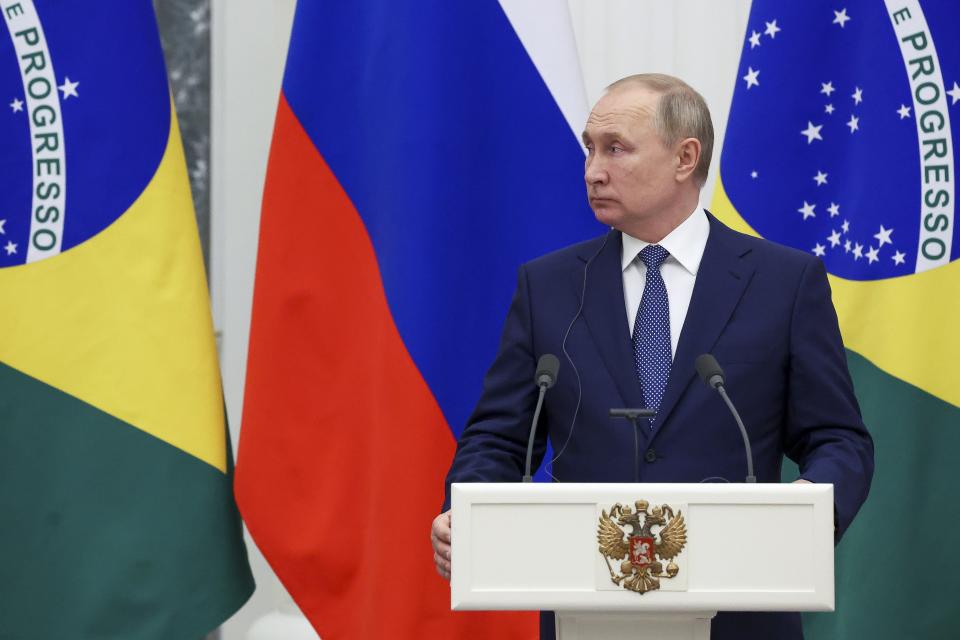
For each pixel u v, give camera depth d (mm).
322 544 12102
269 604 15234
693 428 8727
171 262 12242
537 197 12102
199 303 12344
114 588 11984
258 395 12219
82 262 12102
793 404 8969
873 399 11875
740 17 14859
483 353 12086
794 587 6562
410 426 11906
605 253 9492
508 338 9594
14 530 12000
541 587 6582
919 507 11797
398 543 11836
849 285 11930
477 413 9523
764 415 8883
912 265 11844
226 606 12305
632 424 8805
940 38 11844
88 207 12109
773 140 12125
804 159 12109
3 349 12023
